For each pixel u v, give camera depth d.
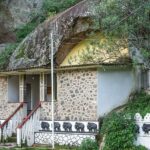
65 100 22.72
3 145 22.48
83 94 21.92
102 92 21.36
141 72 22.53
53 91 23.12
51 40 21.77
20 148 21.34
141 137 18.52
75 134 20.94
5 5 33.12
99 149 18.94
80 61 21.62
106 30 18.98
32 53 24.61
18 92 27.08
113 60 21.05
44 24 25.28
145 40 19.22
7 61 26.84
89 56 20.75
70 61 22.92
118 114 19.20
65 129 22.12
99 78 21.34
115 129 18.44
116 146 18.16
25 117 24.36
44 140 22.25
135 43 19.31
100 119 21.03
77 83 22.22
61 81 23.02
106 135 18.72
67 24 22.84
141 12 18.45
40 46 24.22
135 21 18.58
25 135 22.28
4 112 26.86
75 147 20.67
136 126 18.61
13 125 24.41
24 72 24.97
